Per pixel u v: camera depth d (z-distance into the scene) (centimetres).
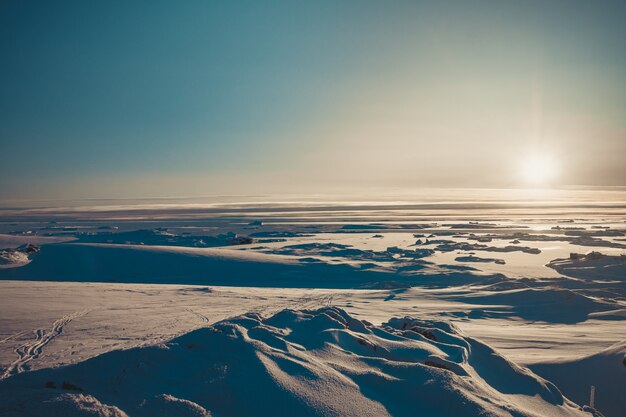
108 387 723
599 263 5622
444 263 6259
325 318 1049
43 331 2042
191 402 690
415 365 841
